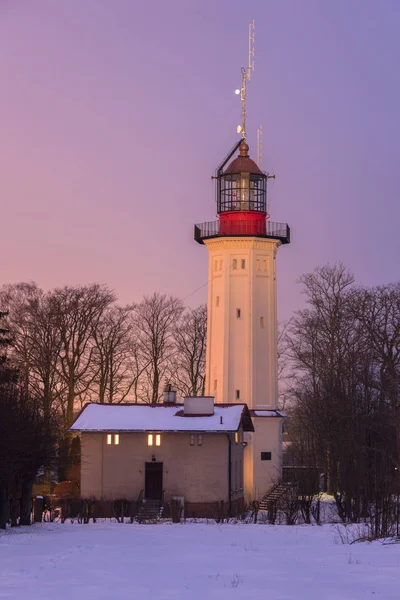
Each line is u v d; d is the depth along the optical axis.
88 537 62.94
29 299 130.88
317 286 131.50
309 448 120.19
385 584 35.75
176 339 151.62
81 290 137.75
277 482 120.69
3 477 71.31
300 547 53.16
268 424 126.81
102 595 34.62
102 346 136.12
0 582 38.44
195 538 61.75
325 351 121.25
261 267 133.62
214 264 135.00
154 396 148.00
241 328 131.88
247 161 135.00
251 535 64.31
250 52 136.88
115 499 100.00
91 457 101.25
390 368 104.44
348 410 100.69
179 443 100.75
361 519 80.94
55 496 108.25
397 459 95.75
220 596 33.94
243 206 133.12
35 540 60.16
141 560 46.81
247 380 130.50
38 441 75.56
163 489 100.06
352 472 86.06
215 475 100.00
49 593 35.19
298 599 32.81
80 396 136.00
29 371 125.19
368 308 115.25
